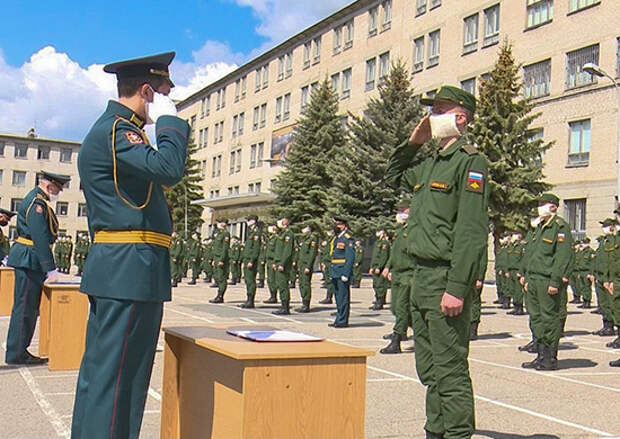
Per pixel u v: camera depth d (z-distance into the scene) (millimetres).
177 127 3756
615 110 28703
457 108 4605
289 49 55344
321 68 50906
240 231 52125
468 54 37125
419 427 5695
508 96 27984
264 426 3285
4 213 14203
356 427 3496
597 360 10211
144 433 5301
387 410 6332
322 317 15555
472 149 4410
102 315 3600
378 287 18094
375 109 33688
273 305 18594
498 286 21594
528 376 8602
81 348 7949
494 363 9641
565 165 30953
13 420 5598
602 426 6023
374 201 32688
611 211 28656
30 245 8164
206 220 67062
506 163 27094
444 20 38969
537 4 33031
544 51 32344
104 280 3590
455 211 4371
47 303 8820
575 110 30594
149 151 3588
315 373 3404
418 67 41125
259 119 59562
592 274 20562
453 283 4176
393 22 43406
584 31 30344
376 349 10727
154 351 3766
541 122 32344
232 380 3449
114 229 3654
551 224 9156
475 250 4176
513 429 5852
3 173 73625
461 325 4328
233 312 16047
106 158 3648
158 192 3818
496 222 27375
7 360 8234
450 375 4305
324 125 40312
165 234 3814
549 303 9102
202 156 71000
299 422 3359
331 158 39250
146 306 3654
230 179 64250
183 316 14883
